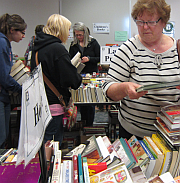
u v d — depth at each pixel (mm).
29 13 4035
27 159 429
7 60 1658
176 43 1042
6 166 599
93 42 2906
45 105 605
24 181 563
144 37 991
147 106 1062
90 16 4176
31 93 497
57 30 1499
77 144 2242
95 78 2752
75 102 1923
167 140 850
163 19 954
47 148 766
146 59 1038
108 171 671
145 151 849
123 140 875
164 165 803
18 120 2207
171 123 799
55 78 1494
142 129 1119
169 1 4160
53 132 1560
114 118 2328
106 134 2420
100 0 4133
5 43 1640
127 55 1075
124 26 4258
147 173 805
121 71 1089
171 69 1013
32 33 4113
